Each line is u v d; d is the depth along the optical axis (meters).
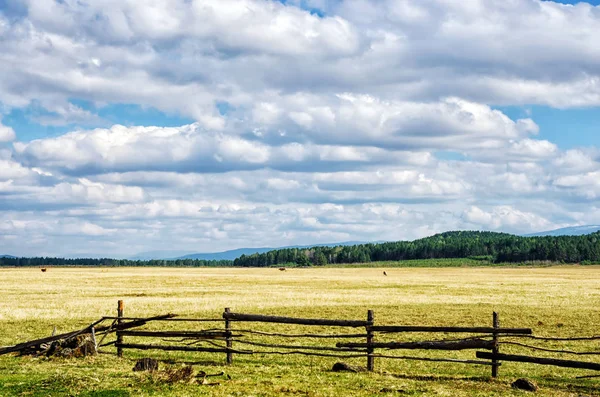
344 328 30.66
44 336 26.52
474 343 17.00
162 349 20.80
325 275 132.25
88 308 40.41
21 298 50.91
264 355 21.09
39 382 14.67
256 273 153.75
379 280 98.06
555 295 57.19
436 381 16.53
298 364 19.23
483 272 160.50
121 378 15.20
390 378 16.75
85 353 19.31
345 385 15.55
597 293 60.75
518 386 15.77
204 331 19.06
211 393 13.89
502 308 42.06
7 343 24.27
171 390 14.06
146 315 35.41
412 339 26.73
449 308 41.81
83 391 13.80
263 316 18.61
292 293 59.22
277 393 14.21
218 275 126.00
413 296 54.88
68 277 106.06
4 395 13.43
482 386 15.83
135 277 107.69
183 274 135.12
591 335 28.19
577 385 16.89
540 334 28.81
